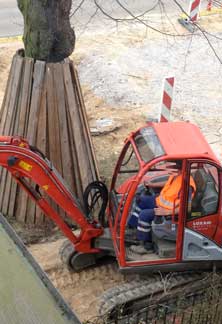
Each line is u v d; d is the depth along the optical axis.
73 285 7.96
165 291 7.07
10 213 9.47
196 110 13.22
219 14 18.80
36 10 8.38
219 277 6.97
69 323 3.42
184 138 7.17
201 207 7.11
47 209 7.65
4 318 3.36
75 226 9.33
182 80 14.57
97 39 16.66
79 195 9.29
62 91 8.80
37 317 3.40
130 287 7.36
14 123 9.01
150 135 7.31
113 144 11.84
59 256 8.40
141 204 7.55
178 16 17.89
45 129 8.94
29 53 8.79
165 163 7.40
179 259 7.35
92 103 13.60
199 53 15.96
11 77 8.92
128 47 16.20
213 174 7.17
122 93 13.81
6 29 17.61
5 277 3.66
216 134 12.20
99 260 8.29
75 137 9.03
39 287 3.64
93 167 9.28
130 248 7.53
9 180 9.28
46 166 7.34
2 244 3.97
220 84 14.48
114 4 18.23
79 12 17.38
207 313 6.39
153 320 6.95
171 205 7.27
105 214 8.33
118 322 6.89
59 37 8.63
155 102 13.52
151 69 15.06
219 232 7.27
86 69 15.16
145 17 17.67
